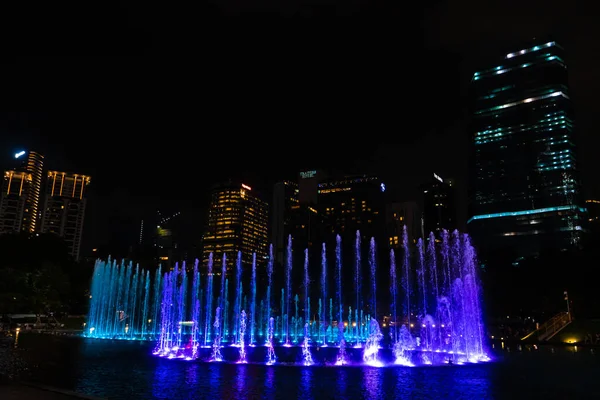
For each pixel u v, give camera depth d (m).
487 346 51.97
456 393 21.52
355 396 20.44
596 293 76.75
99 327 84.44
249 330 97.56
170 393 20.53
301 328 99.00
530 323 79.25
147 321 95.44
